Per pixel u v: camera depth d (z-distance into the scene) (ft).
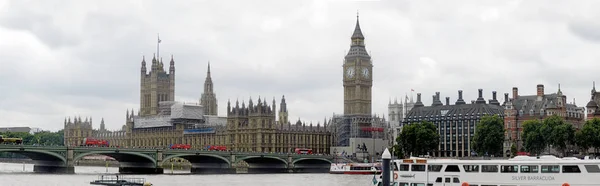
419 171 471.21
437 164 465.47
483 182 451.12
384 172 424.05
